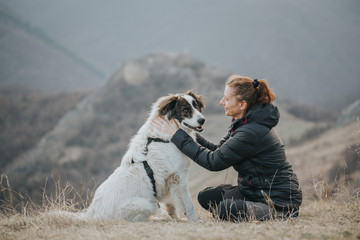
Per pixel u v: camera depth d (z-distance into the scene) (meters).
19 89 110.56
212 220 3.69
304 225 3.14
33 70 141.38
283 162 3.46
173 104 4.16
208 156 3.54
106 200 3.78
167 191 3.99
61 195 4.36
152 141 3.94
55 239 2.90
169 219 4.01
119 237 2.78
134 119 62.50
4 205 4.19
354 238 2.65
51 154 52.72
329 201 4.59
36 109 77.50
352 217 3.60
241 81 3.52
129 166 3.88
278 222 3.20
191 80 71.12
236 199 3.65
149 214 3.78
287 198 3.45
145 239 2.69
